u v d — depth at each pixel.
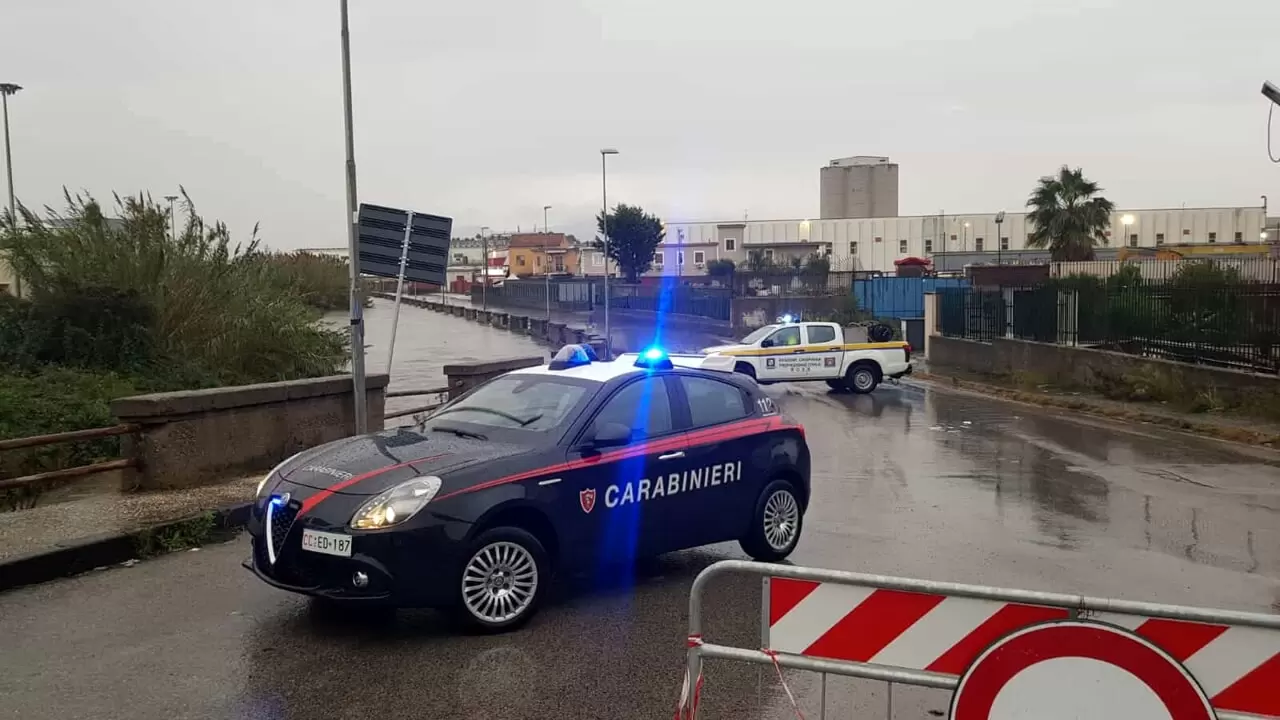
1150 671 3.10
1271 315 16.78
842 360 23.33
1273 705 3.31
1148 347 20.31
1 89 33.84
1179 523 9.27
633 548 6.76
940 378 26.70
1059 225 47.16
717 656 3.84
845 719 4.80
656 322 53.59
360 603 5.57
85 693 4.95
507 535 5.96
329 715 4.72
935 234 87.25
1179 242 83.88
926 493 10.75
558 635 5.92
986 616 3.57
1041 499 10.42
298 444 10.75
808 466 8.07
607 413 6.80
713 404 7.58
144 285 13.69
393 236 12.91
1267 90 15.00
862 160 107.81
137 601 6.49
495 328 51.81
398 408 18.02
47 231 13.76
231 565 7.39
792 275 53.66
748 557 7.88
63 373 12.11
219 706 4.80
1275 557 8.03
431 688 5.06
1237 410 16.80
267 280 16.06
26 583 6.80
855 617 3.70
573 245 137.12
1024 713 3.21
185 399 9.28
